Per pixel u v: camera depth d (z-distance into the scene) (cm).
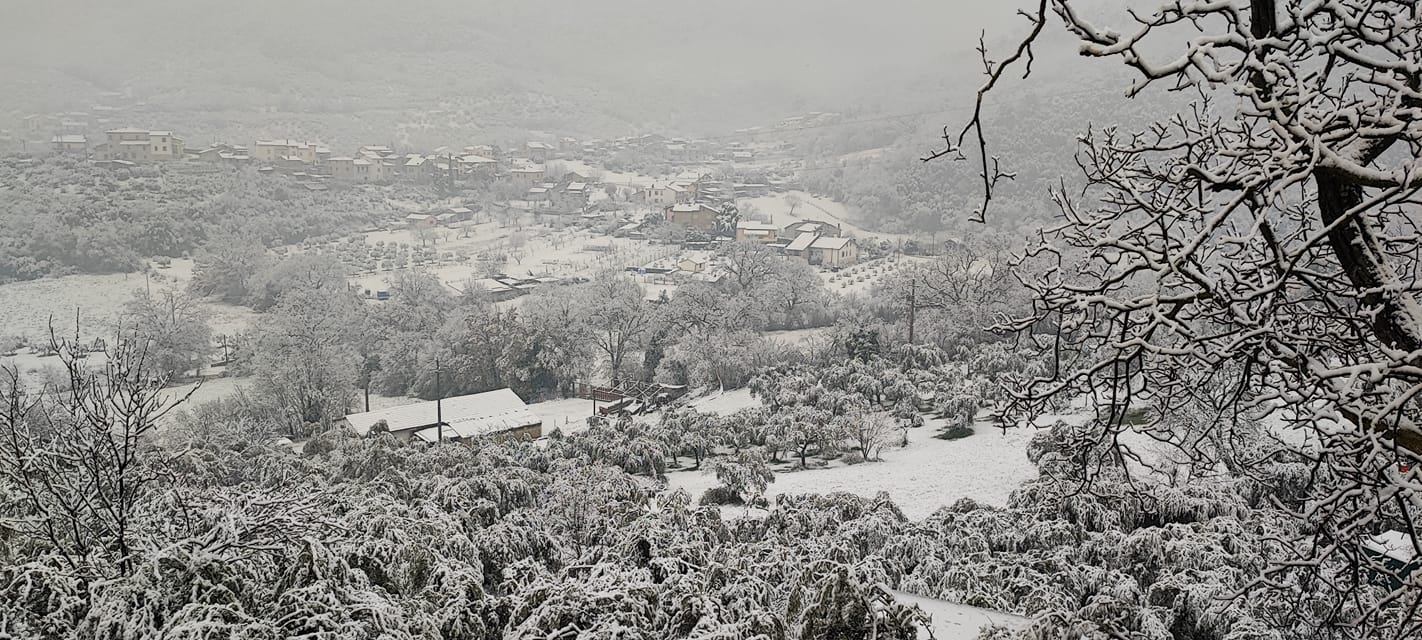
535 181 17750
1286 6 422
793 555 1503
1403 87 403
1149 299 456
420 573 1084
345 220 13925
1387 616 637
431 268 11244
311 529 923
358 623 784
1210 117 680
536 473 3053
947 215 11375
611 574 1015
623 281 7350
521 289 9569
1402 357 396
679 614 1027
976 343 5566
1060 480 2106
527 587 1077
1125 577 1617
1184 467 2166
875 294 7475
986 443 3547
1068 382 508
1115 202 630
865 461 3572
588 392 6412
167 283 9506
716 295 6862
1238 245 573
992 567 1712
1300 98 405
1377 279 474
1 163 14200
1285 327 543
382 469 3347
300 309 7156
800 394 4459
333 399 5531
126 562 805
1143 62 389
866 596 1054
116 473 835
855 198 14062
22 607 729
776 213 14275
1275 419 2020
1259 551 1598
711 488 3331
